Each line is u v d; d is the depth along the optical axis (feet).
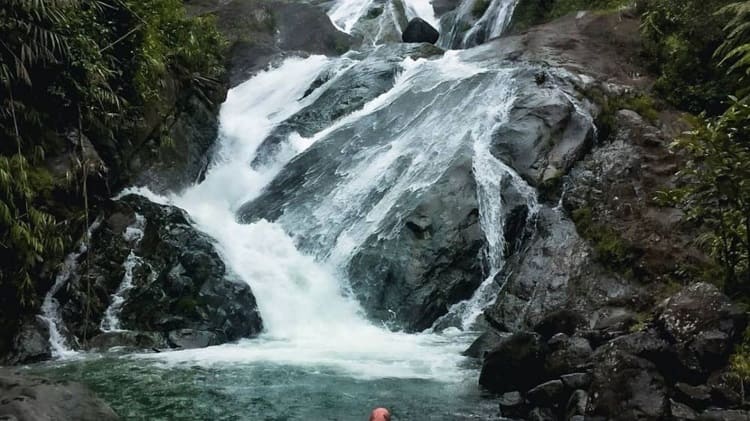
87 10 33.91
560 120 37.99
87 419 17.71
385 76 48.21
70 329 29.14
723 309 19.67
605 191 34.60
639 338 19.27
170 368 25.40
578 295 29.45
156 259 32.78
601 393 18.07
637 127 37.86
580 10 54.44
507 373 22.29
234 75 55.72
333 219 37.35
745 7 28.91
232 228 36.81
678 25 44.34
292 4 66.49
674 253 29.27
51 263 29.48
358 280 33.58
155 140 39.68
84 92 31.91
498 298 31.91
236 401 21.74
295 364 25.98
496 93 41.32
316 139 44.34
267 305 32.42
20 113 29.89
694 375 18.72
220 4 67.21
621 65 45.03
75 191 31.71
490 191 35.68
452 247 33.40
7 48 27.99
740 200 22.52
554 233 33.32
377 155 40.40
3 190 27.32
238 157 45.29
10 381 18.17
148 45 37.63
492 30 62.39
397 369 25.26
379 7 72.74
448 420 20.08
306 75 53.11
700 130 22.63
